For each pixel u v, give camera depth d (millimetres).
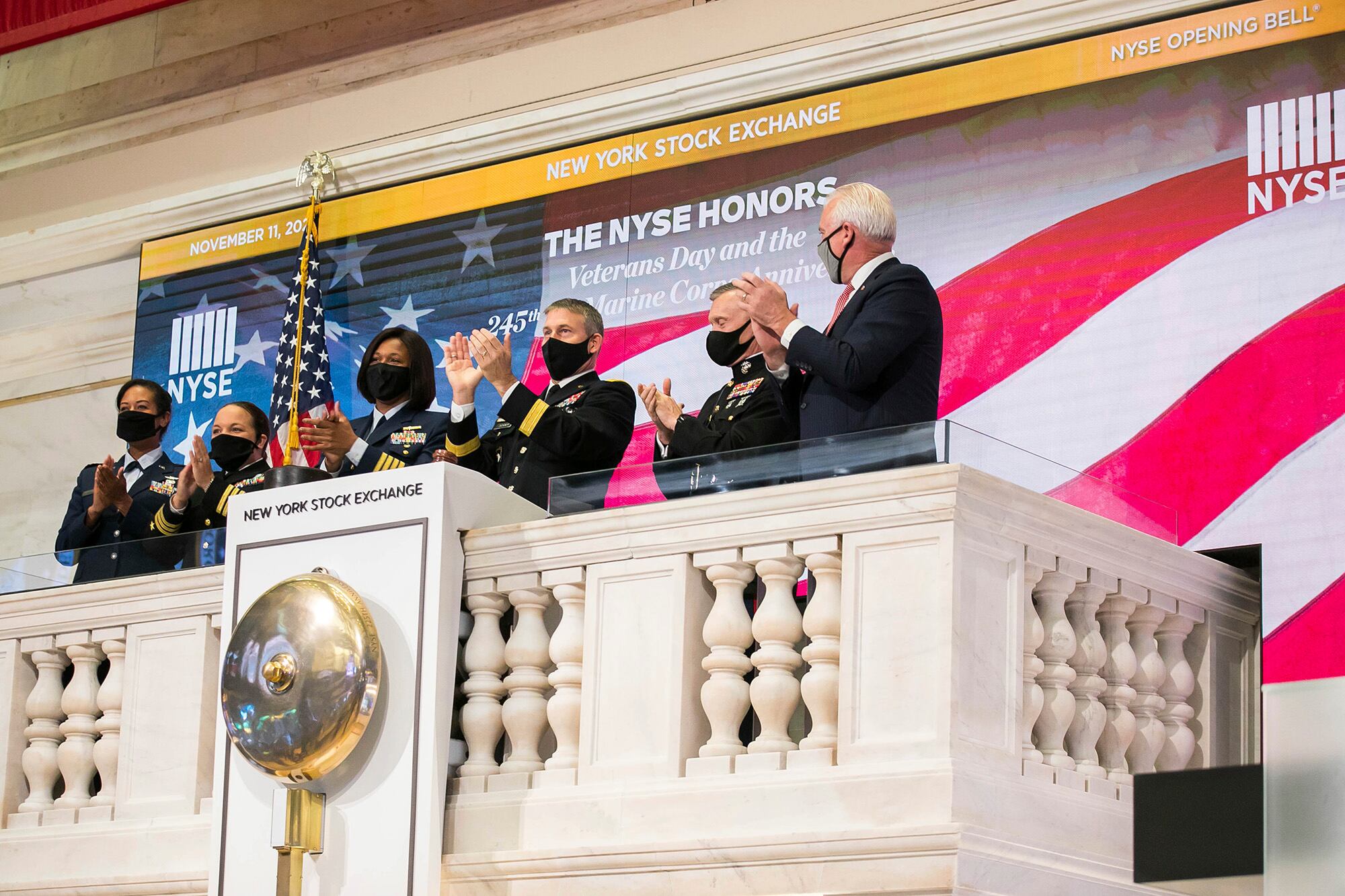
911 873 4965
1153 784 4059
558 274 9383
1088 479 5918
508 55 9891
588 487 6070
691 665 5645
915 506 5270
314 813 5887
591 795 5629
